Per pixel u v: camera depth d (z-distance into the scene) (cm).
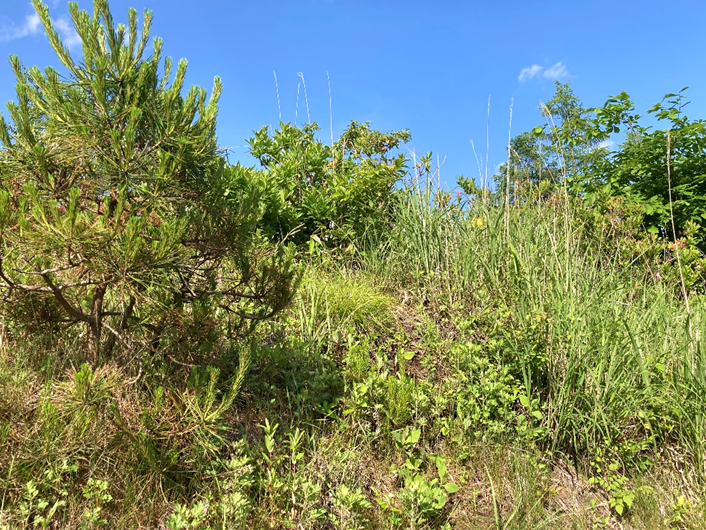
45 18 238
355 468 282
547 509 279
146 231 240
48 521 203
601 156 729
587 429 304
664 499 282
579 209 559
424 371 379
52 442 215
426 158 558
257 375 332
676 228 660
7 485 209
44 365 282
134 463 236
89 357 279
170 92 239
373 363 377
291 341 370
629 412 308
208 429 232
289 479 250
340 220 598
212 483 246
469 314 427
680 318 390
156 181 234
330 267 531
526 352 331
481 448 305
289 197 604
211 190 268
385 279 519
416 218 539
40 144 231
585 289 386
